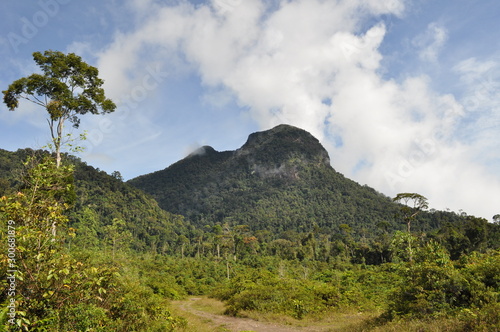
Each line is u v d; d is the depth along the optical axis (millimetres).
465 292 9453
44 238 5238
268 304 19766
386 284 28219
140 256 65625
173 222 149750
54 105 16984
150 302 11008
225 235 89938
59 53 18203
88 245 23844
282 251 86062
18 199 5301
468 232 56031
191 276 50812
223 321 18141
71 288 5418
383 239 75375
